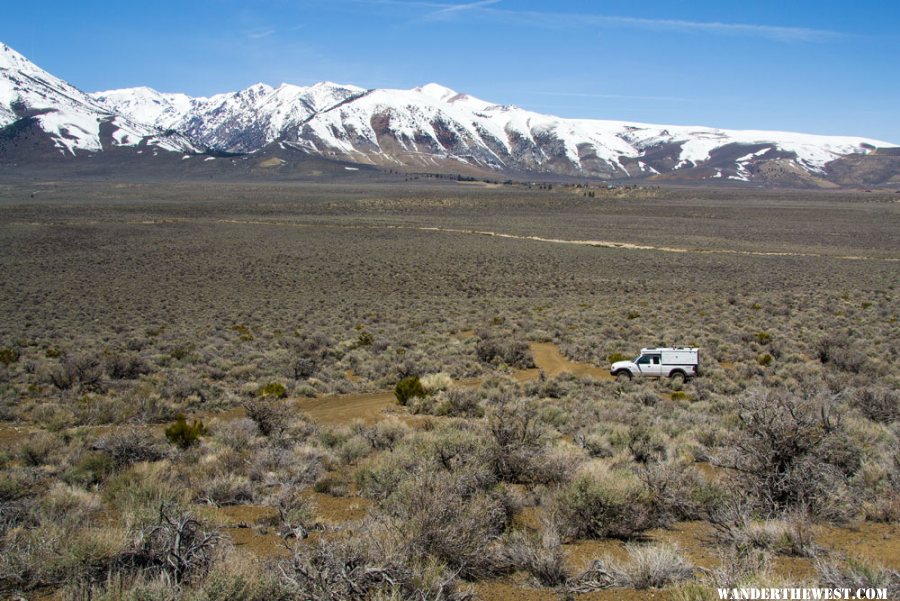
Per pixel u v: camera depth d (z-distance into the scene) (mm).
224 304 54094
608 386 24969
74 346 33656
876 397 18188
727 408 19688
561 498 9039
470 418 19297
